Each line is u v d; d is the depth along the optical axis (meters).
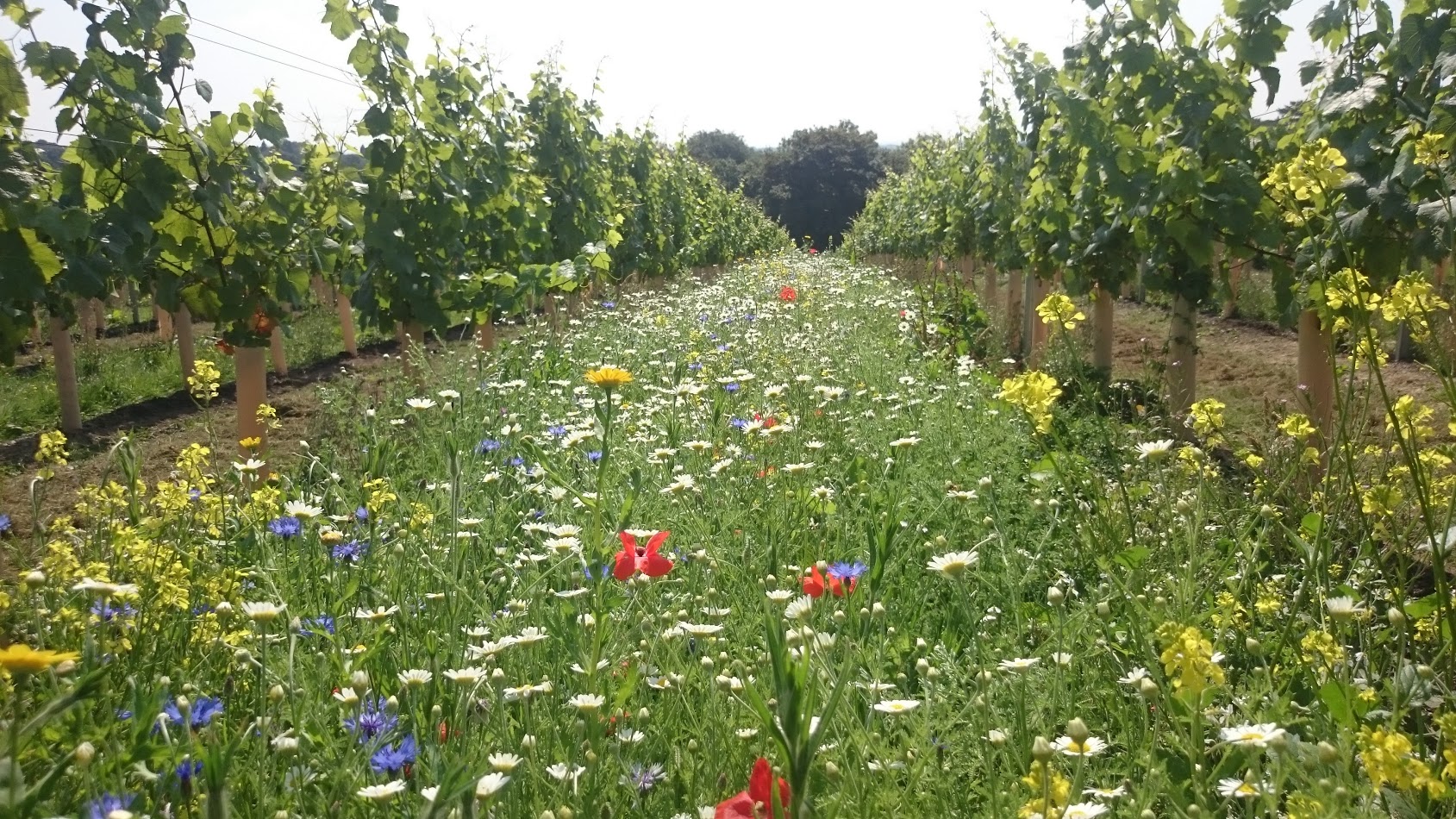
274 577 2.91
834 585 2.85
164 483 3.19
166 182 5.62
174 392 11.46
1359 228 5.34
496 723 2.13
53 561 2.54
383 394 8.75
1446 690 2.21
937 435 5.00
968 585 3.32
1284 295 6.55
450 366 7.04
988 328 11.46
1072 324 3.44
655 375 7.18
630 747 2.13
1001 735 1.94
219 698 2.38
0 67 4.55
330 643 2.50
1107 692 2.39
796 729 1.51
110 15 5.46
